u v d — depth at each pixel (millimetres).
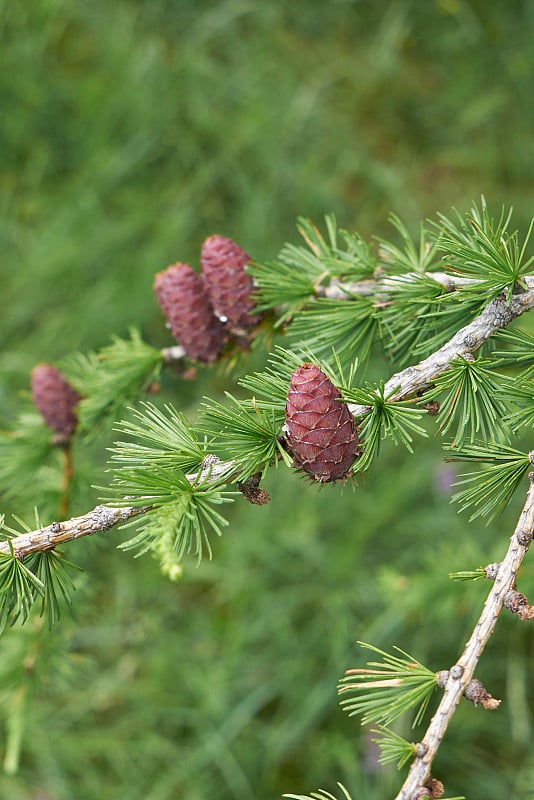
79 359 729
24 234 1236
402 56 1369
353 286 636
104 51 1294
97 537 682
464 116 1299
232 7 1335
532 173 1288
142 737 1035
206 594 1114
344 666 1017
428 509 1091
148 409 567
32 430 719
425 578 855
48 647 705
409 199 1266
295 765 1009
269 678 1054
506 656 1026
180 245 1206
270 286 634
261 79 1305
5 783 996
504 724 998
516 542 550
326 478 558
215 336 651
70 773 1024
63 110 1274
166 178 1262
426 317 606
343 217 1261
